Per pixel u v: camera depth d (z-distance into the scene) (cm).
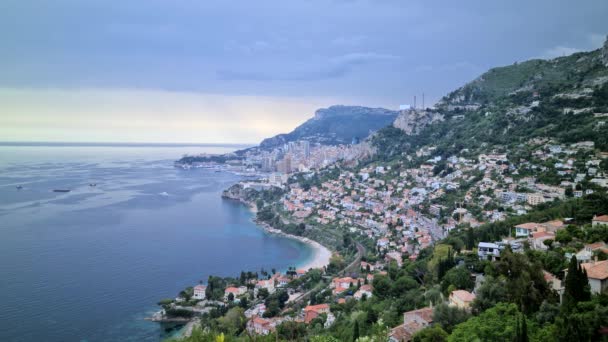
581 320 7981
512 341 8138
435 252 18975
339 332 14612
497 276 12475
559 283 11012
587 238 14162
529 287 10112
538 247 15212
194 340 11000
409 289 16325
